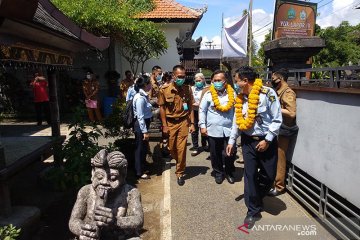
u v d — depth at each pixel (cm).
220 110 500
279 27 801
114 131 669
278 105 364
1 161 353
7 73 1297
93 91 1091
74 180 428
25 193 534
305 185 432
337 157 339
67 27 520
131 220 250
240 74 381
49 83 564
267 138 361
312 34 823
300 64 617
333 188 347
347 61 1884
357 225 304
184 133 519
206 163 651
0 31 324
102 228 252
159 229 400
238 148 732
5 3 276
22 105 1328
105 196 244
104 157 245
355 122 307
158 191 522
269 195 471
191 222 401
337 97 340
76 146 475
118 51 1380
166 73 809
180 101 512
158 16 1348
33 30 371
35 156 455
